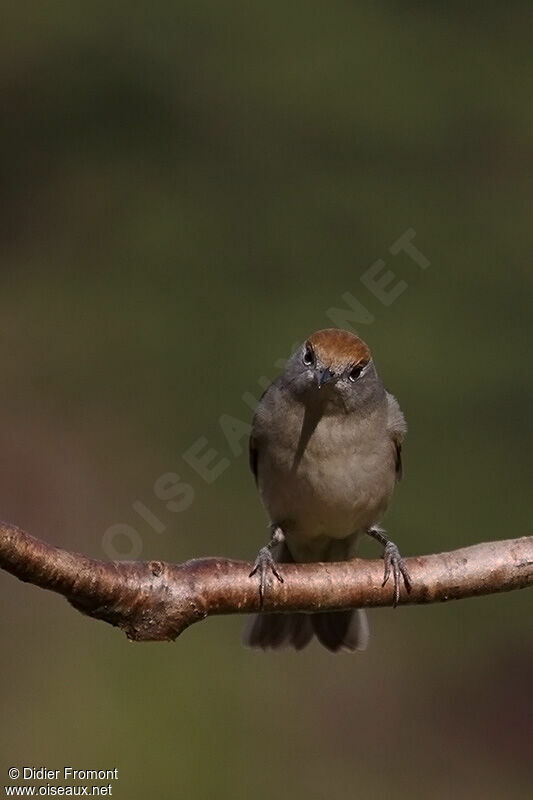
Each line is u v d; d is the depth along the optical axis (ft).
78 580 21.42
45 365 53.98
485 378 50.88
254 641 31.63
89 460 50.90
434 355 51.31
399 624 49.49
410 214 55.67
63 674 41.39
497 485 49.34
